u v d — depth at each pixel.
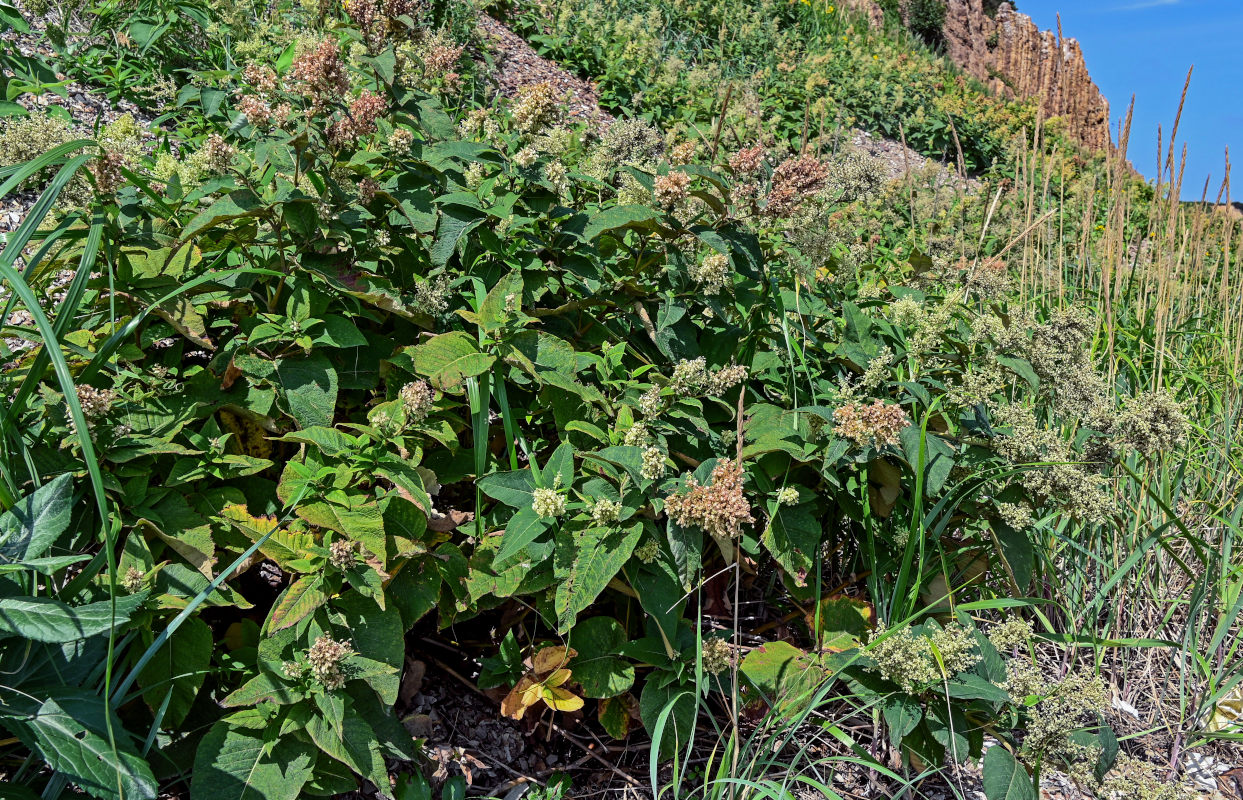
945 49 32.81
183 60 5.40
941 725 2.29
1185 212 5.23
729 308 2.90
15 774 1.79
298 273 2.48
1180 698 3.12
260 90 2.58
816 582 2.66
